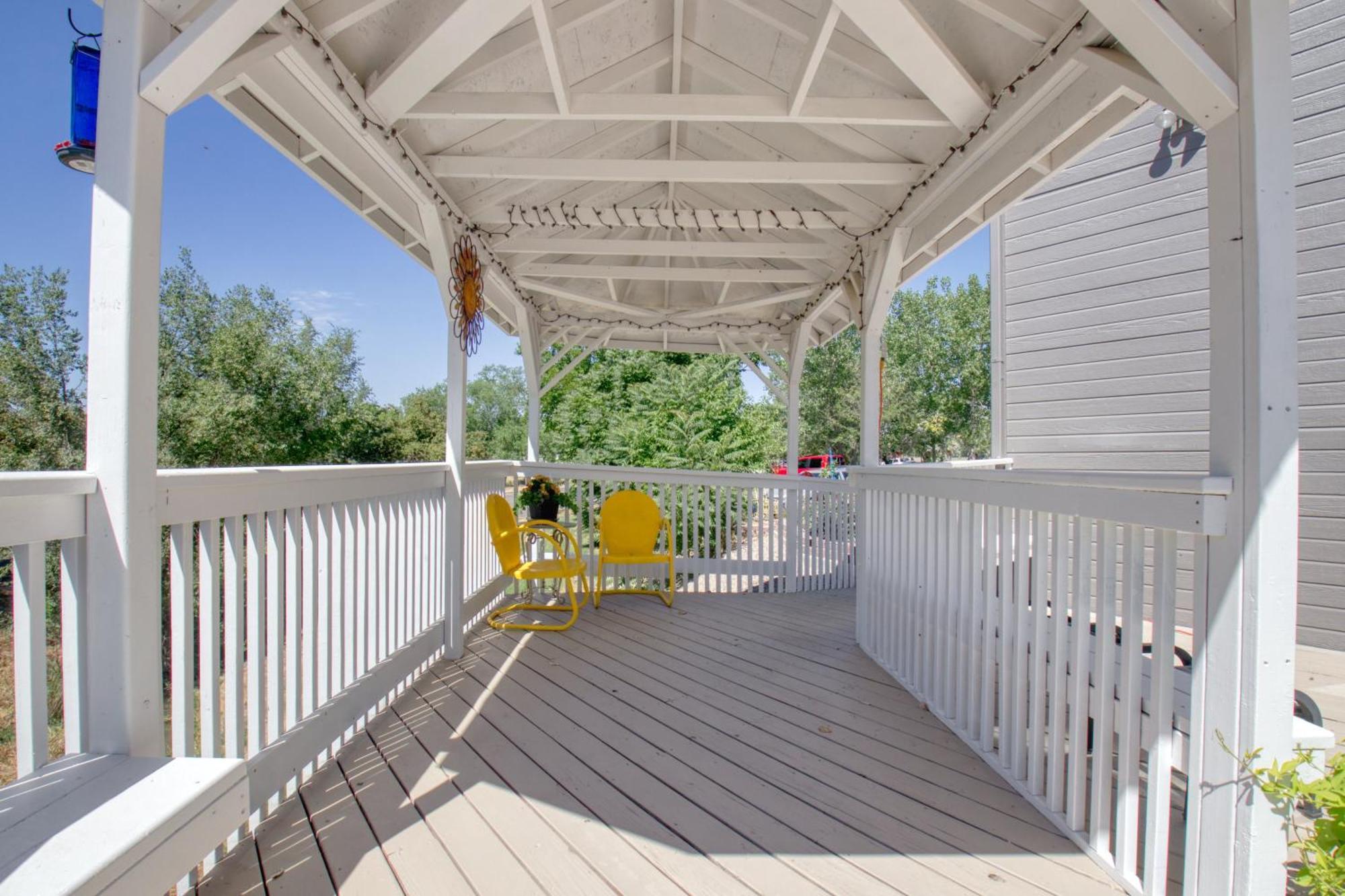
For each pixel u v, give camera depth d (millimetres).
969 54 2586
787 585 5773
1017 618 2227
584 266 5055
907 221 3535
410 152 2947
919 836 1944
